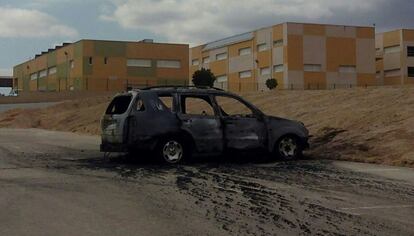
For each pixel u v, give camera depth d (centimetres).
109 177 1109
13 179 1083
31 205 834
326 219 748
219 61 8650
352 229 697
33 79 9456
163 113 1309
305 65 7138
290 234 671
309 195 918
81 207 820
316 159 1416
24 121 3666
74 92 5975
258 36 7688
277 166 1282
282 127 1395
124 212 788
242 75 8081
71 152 1655
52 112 3938
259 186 1003
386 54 8306
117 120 1308
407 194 928
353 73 7350
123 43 7438
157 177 1109
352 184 1027
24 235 664
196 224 719
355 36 7362
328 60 7225
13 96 5719
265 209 809
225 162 1355
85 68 7256
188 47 7762
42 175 1138
